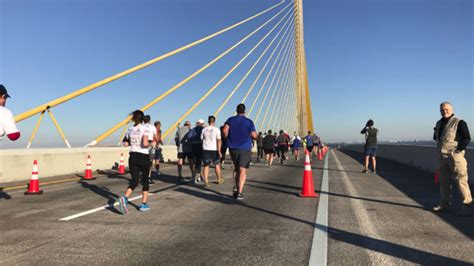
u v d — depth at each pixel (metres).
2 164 10.59
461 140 5.92
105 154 15.84
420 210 6.41
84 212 6.25
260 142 22.28
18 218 5.76
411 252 4.05
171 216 5.94
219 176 10.48
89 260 3.79
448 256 3.92
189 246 4.29
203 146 9.87
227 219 5.71
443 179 6.20
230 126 7.74
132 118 6.45
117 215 6.00
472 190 8.82
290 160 23.22
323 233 4.86
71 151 13.62
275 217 5.85
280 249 4.17
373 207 6.69
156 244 4.37
